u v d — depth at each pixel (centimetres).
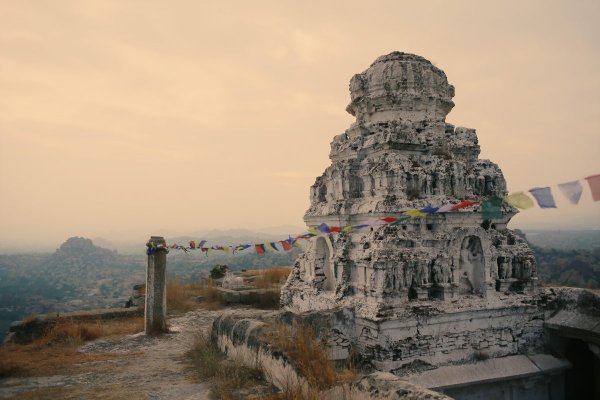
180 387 1216
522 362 1508
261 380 1198
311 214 1848
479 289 1556
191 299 2759
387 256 1421
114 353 1619
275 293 2636
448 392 1409
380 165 1579
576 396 1589
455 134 1795
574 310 1556
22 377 1341
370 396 889
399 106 1739
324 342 1292
